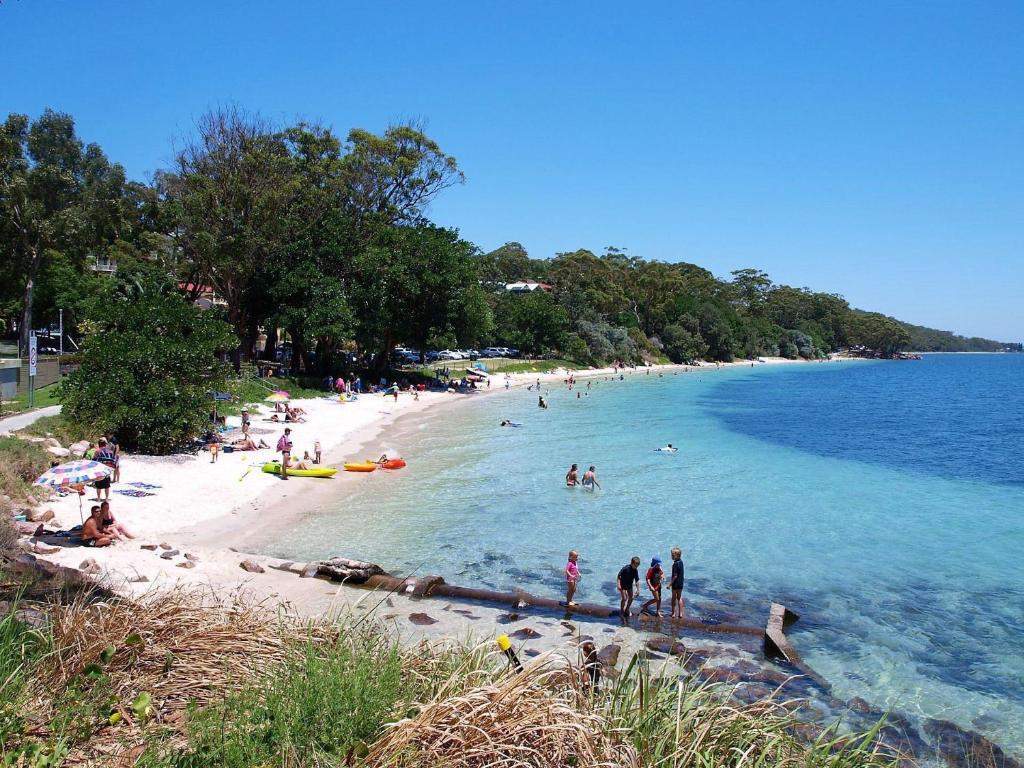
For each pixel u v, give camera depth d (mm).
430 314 67125
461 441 43562
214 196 56219
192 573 16688
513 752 5492
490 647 8164
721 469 36531
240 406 46750
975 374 163125
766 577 19641
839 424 60688
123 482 25891
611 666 13234
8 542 15695
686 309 161750
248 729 5551
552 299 128625
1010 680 13680
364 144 69312
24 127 58344
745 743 6422
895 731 11750
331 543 21344
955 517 27297
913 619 16766
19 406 34062
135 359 30641
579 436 46969
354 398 61344
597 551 21516
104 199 62312
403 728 5547
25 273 64188
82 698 6074
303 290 60250
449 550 21094
